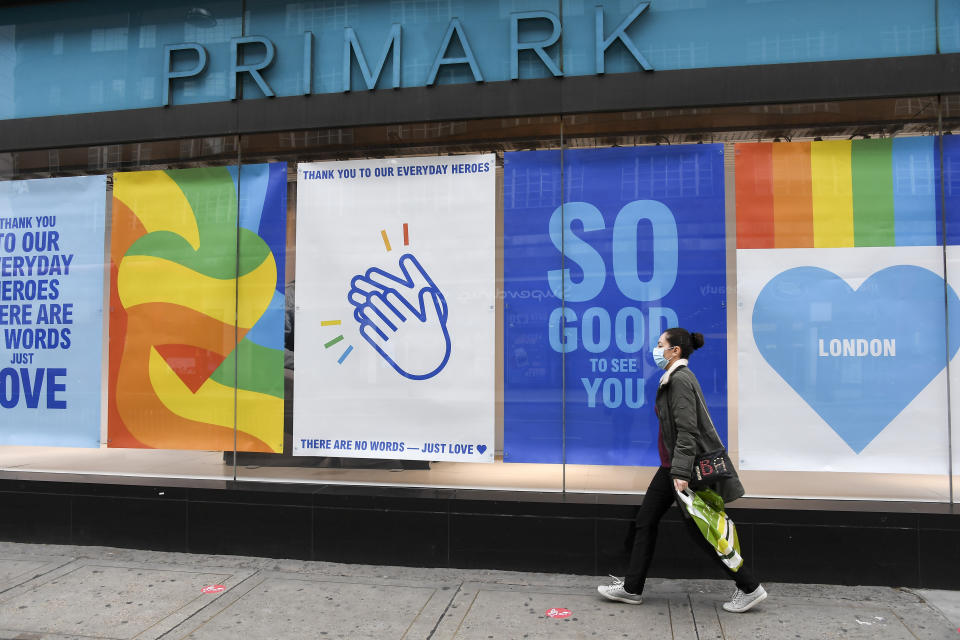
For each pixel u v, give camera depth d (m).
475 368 5.61
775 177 5.32
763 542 4.95
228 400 5.94
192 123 6.02
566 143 5.56
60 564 5.36
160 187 6.14
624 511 5.09
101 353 6.18
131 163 6.20
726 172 5.38
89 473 6.12
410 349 5.70
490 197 5.64
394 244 5.76
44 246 6.32
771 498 5.18
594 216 5.50
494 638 4.04
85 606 4.53
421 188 5.73
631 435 5.38
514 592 4.77
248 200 5.99
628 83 5.40
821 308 5.25
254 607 4.51
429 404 5.65
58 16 6.38
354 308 5.80
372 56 5.81
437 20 5.72
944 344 5.12
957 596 4.66
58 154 6.32
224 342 5.98
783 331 5.27
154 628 4.18
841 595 4.70
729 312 5.32
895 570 4.84
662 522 5.04
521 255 5.59
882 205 5.22
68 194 6.30
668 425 4.37
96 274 6.22
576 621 4.27
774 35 5.32
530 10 5.60
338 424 5.77
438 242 5.69
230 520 5.59
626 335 5.43
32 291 6.32
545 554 5.17
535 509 5.20
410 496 5.37
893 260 5.20
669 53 5.42
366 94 5.75
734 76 5.28
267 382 5.89
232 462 5.90
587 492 5.39
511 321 5.58
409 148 5.75
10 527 5.92
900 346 5.16
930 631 4.10
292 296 5.89
